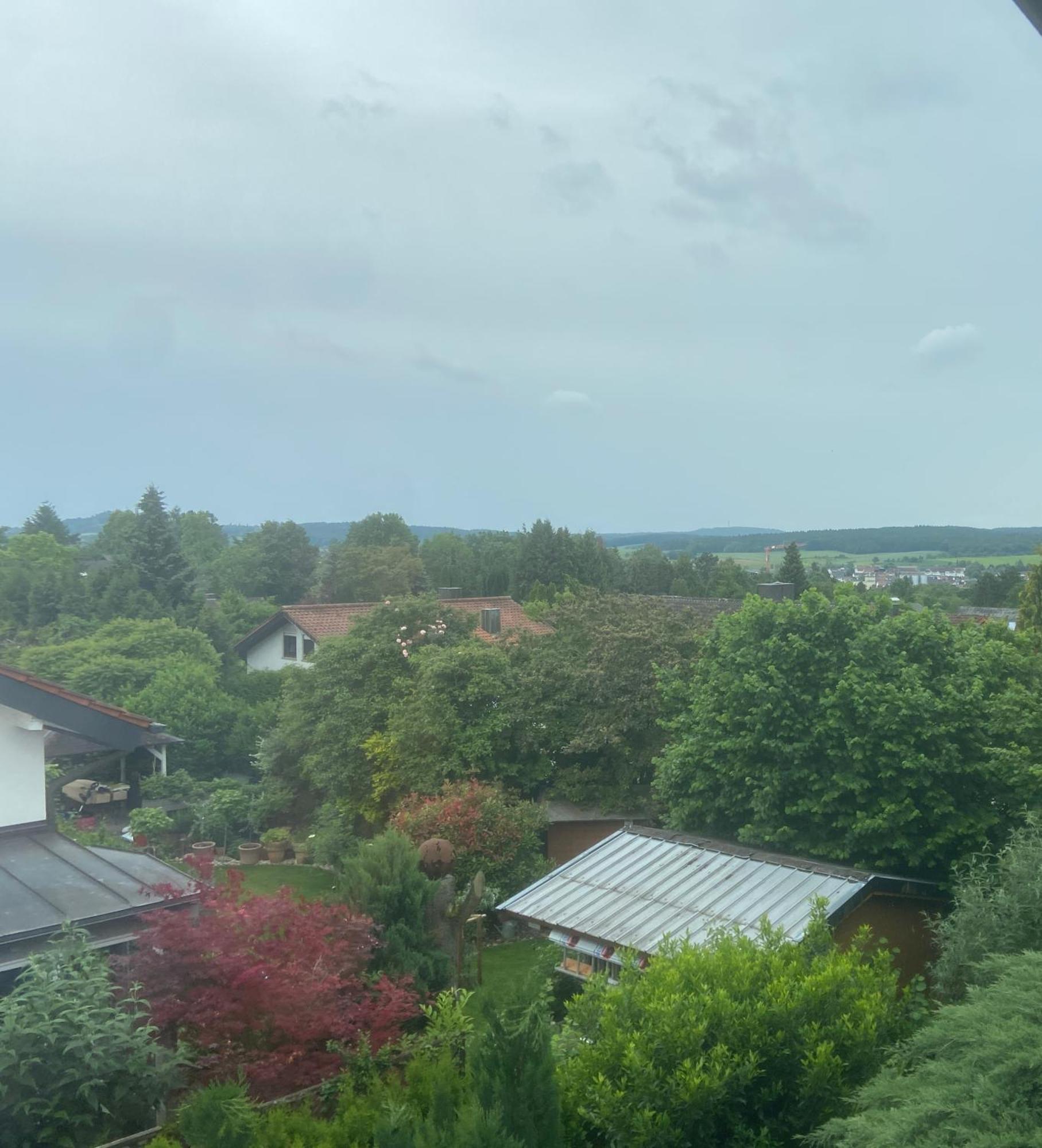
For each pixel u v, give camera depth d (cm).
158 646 3538
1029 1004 546
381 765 2273
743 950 789
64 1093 696
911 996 921
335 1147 599
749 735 1527
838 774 1449
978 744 1468
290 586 8019
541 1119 564
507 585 7069
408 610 2495
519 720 2131
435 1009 876
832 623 1598
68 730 1070
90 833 1467
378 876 1082
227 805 2594
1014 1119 481
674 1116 630
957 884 1315
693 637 2111
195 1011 753
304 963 818
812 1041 679
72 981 737
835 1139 612
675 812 1630
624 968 798
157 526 5528
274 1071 738
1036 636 1848
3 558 6431
